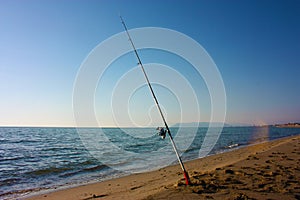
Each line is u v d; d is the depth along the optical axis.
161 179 10.27
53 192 8.98
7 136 48.88
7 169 13.87
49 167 14.70
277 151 17.30
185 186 7.02
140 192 7.38
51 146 29.53
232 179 7.91
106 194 7.96
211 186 6.97
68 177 12.06
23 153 22.08
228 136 52.38
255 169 9.91
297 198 6.02
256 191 6.51
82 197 7.87
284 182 7.56
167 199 5.84
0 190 9.32
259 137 47.84
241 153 19.88
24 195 8.62
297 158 13.54
